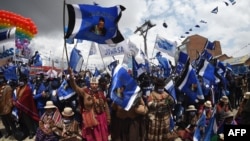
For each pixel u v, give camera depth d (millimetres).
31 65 16844
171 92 8508
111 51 11969
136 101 6734
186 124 8461
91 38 6316
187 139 8172
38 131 7059
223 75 13906
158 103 7031
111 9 6410
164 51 13016
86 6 6215
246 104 7219
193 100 9086
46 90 10523
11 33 10008
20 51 16359
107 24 6387
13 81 11109
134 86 6820
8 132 10328
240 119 7574
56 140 6992
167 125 7078
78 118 8852
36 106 10398
